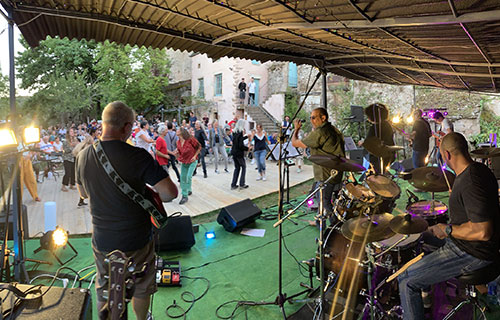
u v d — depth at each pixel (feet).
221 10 9.34
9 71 10.16
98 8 9.49
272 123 53.36
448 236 7.88
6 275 11.14
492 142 22.93
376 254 8.97
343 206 10.85
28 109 91.04
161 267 12.52
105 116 7.06
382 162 17.80
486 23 7.11
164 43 12.84
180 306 10.99
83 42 82.43
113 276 6.00
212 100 64.85
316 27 9.04
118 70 73.61
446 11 6.70
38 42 11.08
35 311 6.67
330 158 9.18
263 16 9.53
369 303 9.30
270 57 15.55
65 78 79.05
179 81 81.05
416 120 22.80
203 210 20.88
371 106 17.60
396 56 12.80
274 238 16.51
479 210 7.11
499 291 10.27
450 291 10.30
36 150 10.57
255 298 11.44
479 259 7.45
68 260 13.96
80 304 6.97
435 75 16.25
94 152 7.02
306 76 53.57
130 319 10.23
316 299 10.41
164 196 7.21
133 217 7.18
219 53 14.55
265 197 24.16
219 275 13.01
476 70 13.55
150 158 7.09
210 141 33.22
